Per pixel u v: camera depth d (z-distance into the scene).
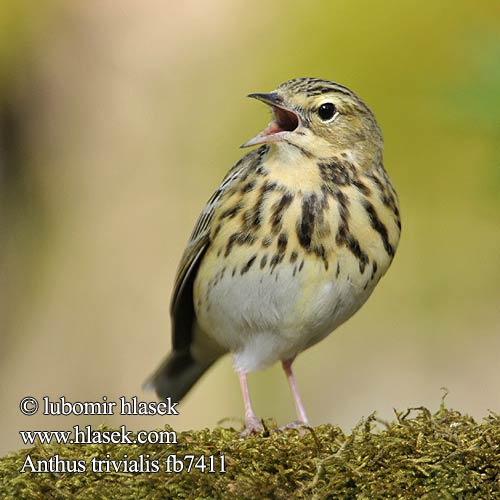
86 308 15.53
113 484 6.82
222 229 9.23
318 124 9.15
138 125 15.65
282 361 9.96
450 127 10.12
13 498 6.79
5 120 15.84
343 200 9.06
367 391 15.88
